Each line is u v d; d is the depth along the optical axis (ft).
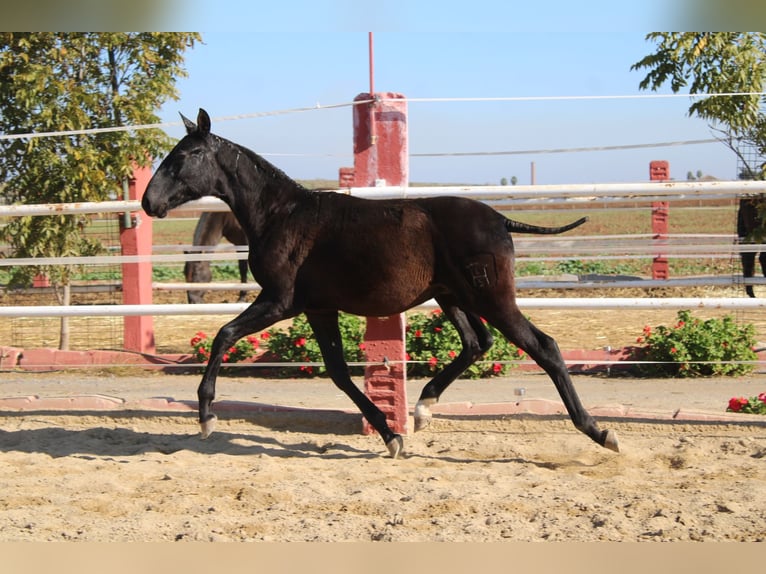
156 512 14.99
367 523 14.25
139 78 33.99
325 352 19.51
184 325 41.52
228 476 17.43
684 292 46.78
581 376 29.04
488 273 17.43
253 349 30.96
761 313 40.34
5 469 18.06
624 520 13.97
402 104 20.24
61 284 34.37
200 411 18.56
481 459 19.04
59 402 23.32
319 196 18.54
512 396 25.18
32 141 31.99
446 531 13.71
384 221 17.88
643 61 31.96
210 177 18.57
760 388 26.11
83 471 17.95
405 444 20.12
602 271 57.67
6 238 33.47
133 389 27.50
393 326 20.56
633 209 39.75
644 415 21.02
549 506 14.92
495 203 37.88
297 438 21.03
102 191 33.14
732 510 14.42
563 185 20.01
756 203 30.96
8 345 35.96
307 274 18.39
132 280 33.32
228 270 61.05
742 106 30.25
